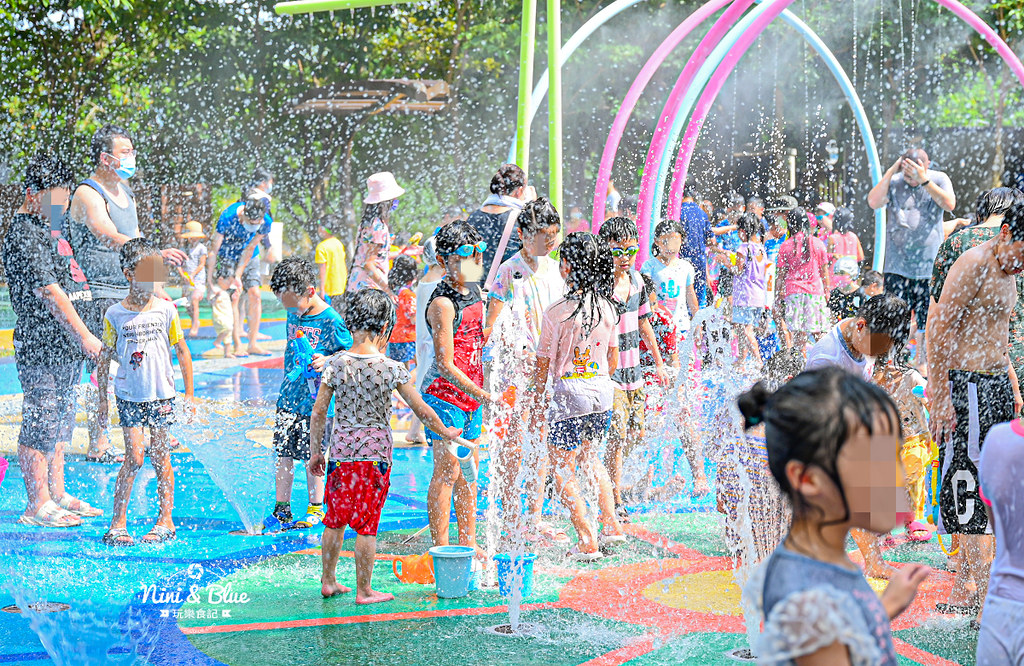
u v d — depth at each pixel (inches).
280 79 500.7
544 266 192.2
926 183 281.4
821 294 332.8
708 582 179.5
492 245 204.4
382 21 575.2
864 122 422.0
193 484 246.1
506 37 639.1
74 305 199.8
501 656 143.8
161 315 197.9
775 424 64.9
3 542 189.3
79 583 171.3
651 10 698.8
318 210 508.7
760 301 320.8
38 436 198.4
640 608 165.2
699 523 219.9
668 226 257.8
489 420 193.5
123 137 205.0
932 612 160.1
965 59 655.1
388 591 176.2
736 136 697.0
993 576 99.4
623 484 236.2
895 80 671.8
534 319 190.1
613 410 219.9
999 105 642.8
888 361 186.4
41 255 194.5
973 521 152.1
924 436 194.5
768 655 62.6
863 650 59.7
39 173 197.3
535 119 666.2
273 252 471.5
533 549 199.2
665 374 235.1
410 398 169.8
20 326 196.4
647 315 226.7
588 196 691.4
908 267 290.4
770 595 64.9
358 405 167.8
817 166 695.1
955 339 150.9
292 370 213.0
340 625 157.5
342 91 513.3
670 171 657.6
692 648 146.6
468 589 175.2
